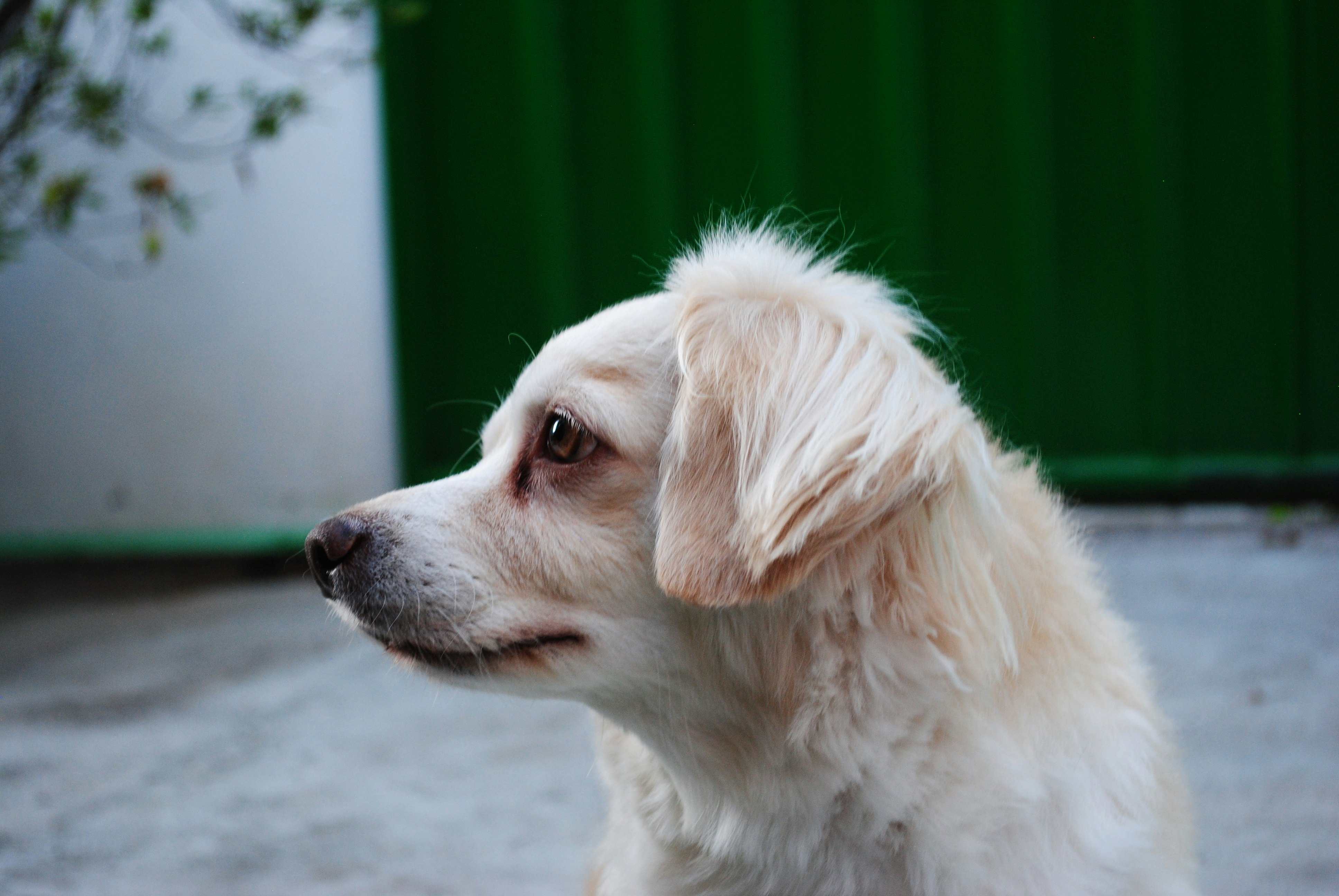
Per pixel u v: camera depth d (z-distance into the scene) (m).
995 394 1.69
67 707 1.13
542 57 1.69
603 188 1.71
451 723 1.07
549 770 0.97
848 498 0.63
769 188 1.67
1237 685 1.02
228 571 1.70
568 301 1.73
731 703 0.66
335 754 1.01
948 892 0.65
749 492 0.64
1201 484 1.65
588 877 0.77
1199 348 1.65
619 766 0.71
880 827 0.65
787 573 0.62
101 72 1.62
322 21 1.65
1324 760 0.91
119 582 1.70
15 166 1.52
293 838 0.89
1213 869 0.81
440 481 0.70
